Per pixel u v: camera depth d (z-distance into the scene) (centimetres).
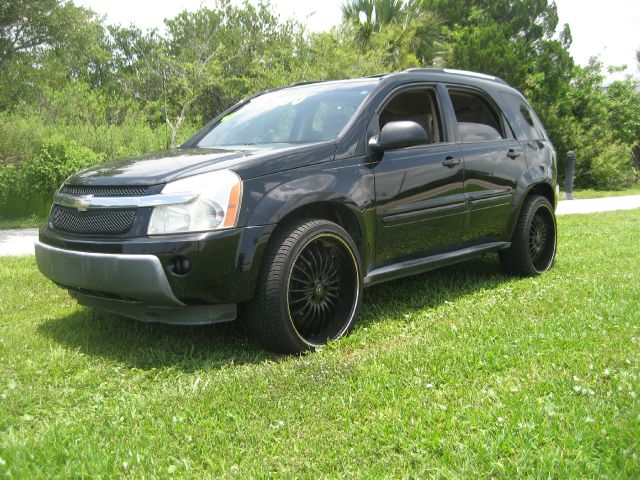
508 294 477
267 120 456
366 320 412
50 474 210
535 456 215
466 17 2902
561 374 293
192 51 1825
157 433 243
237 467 219
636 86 3284
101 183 350
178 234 321
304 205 357
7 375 312
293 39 1895
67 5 1175
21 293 486
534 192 569
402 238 421
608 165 2456
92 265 333
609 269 559
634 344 333
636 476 201
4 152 1152
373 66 1825
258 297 337
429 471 212
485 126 523
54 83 1555
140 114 1691
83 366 329
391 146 393
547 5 3061
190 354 346
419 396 272
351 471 215
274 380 298
